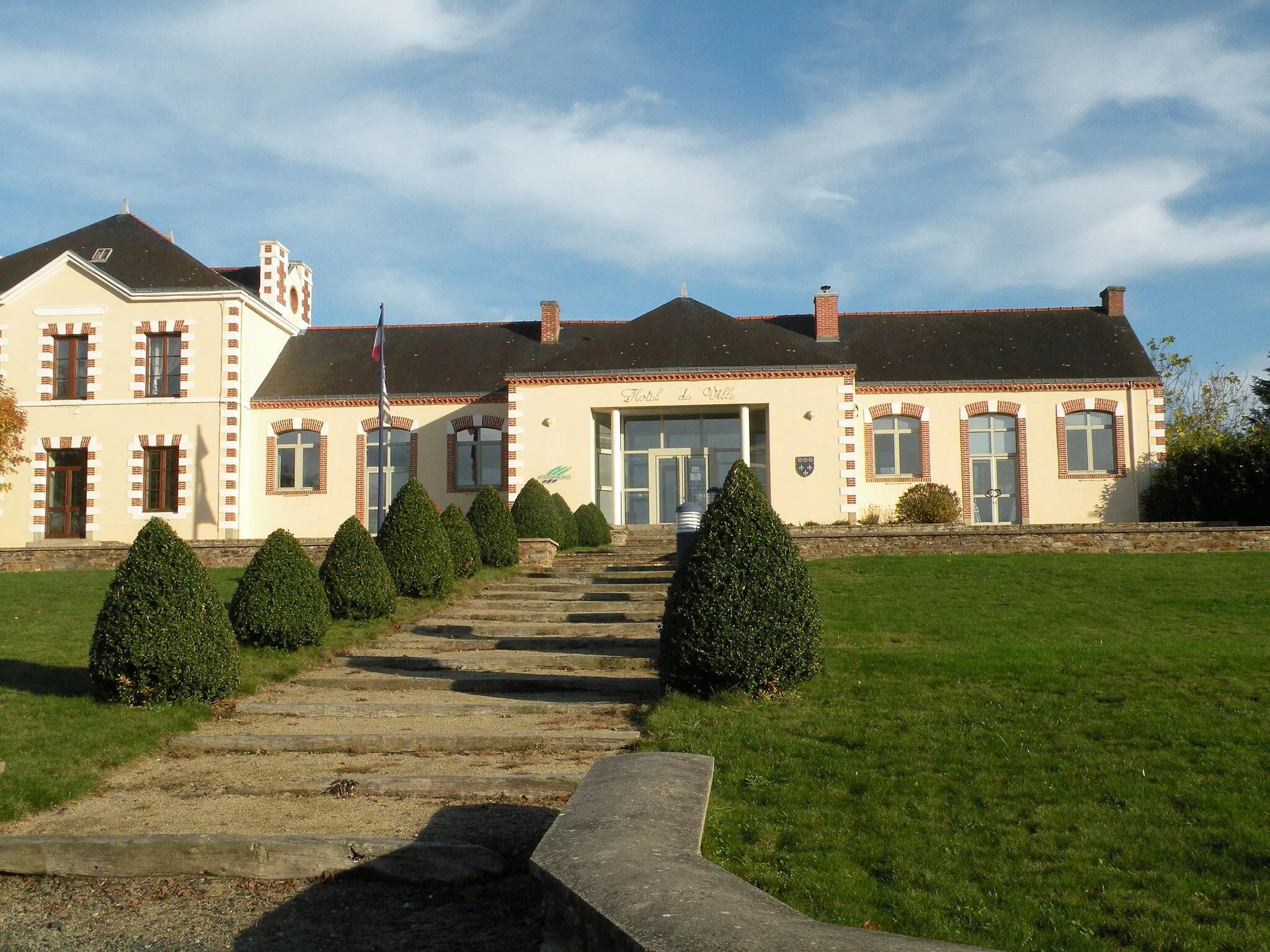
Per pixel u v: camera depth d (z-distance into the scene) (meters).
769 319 32.41
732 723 9.12
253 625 12.50
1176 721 8.63
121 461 28.41
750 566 10.27
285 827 7.12
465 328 32.88
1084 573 16.92
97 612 15.62
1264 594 14.95
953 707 9.34
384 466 29.56
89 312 28.75
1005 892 5.78
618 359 27.97
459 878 6.43
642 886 4.42
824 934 3.79
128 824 7.26
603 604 15.79
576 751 9.02
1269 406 42.81
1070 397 28.30
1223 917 5.48
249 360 29.48
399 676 11.74
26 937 5.77
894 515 27.75
